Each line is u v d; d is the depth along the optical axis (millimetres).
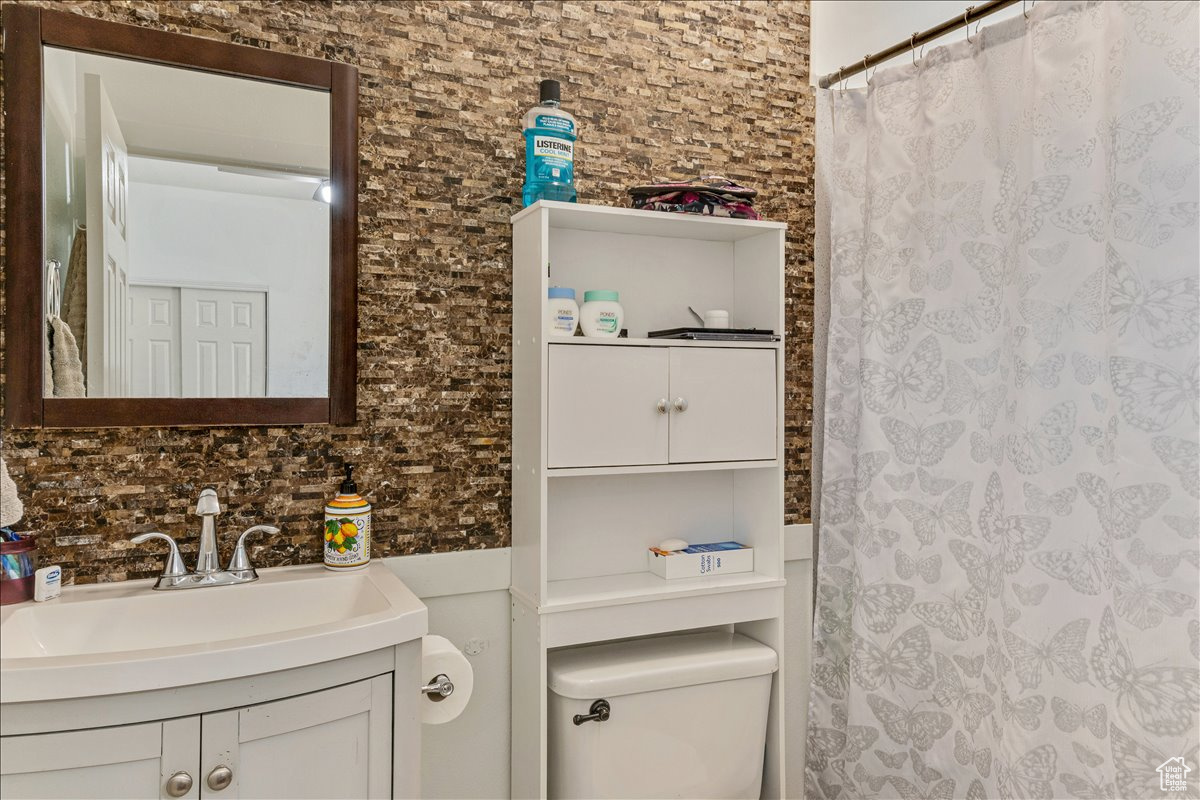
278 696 1090
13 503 1250
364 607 1383
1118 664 1278
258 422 1453
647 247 1836
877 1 2055
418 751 1225
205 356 1419
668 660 1668
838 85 2010
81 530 1357
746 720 1703
